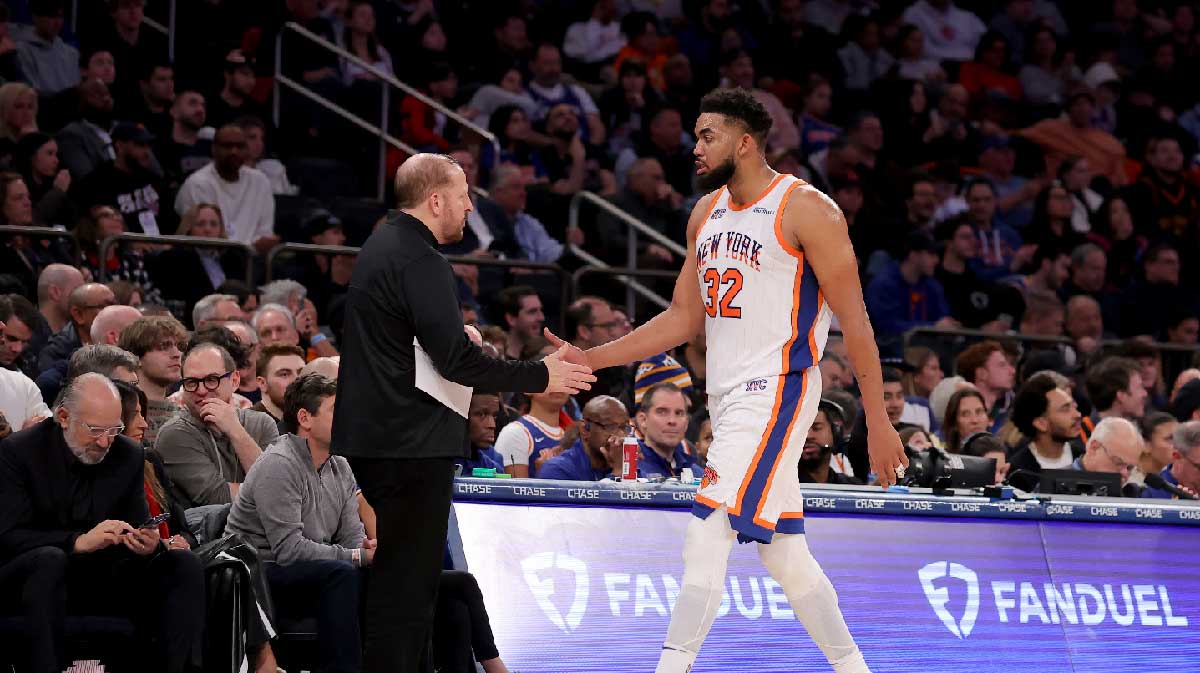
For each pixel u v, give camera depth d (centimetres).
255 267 1446
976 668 829
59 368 1077
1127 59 2559
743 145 689
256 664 792
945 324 1800
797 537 691
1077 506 880
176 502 881
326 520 864
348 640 796
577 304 1384
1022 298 1906
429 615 679
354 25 1894
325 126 1816
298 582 815
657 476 888
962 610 841
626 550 822
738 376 686
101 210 1405
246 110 1759
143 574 791
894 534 851
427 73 1980
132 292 1231
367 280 673
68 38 1686
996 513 868
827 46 2302
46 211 1456
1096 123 2438
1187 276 2198
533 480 824
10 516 790
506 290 1441
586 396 1341
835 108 2275
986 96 2400
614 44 2167
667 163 1988
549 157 1894
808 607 698
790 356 682
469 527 805
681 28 2252
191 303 1403
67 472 809
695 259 727
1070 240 2134
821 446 977
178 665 770
